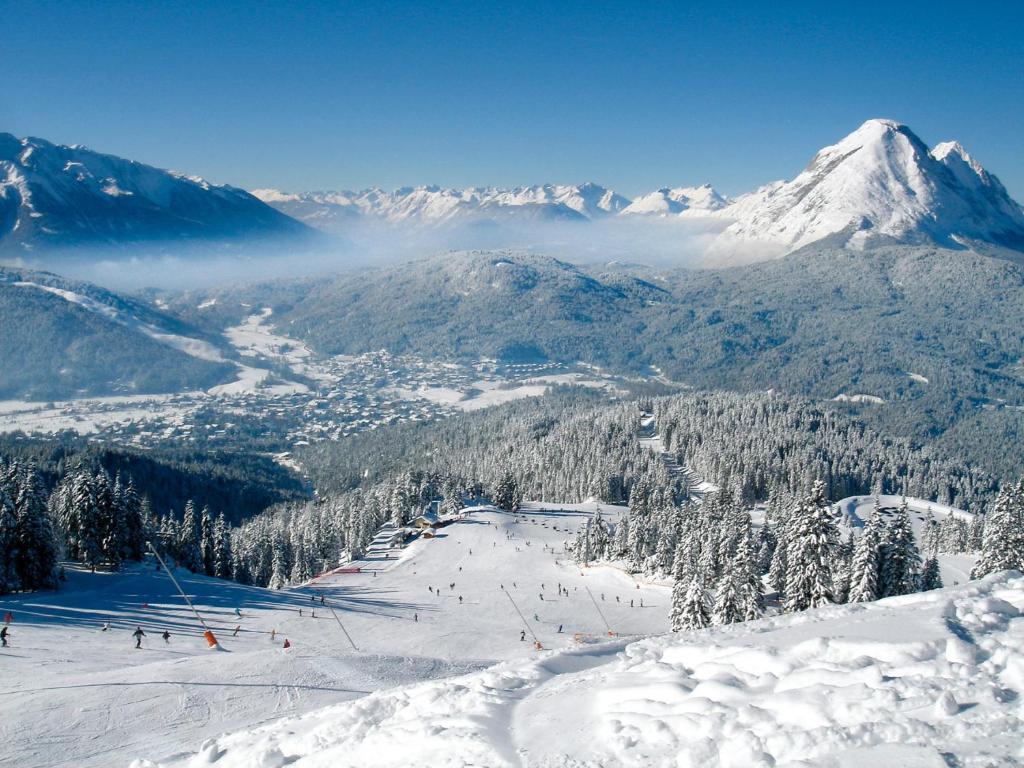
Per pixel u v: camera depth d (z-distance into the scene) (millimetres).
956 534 112812
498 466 175750
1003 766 9547
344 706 18719
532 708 15859
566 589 89875
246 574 100125
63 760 23797
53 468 163875
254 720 28281
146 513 93938
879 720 11062
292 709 29719
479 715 15281
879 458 199125
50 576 61625
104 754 24328
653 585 89438
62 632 45312
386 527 132875
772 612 60062
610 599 85312
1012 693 11484
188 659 35500
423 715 16469
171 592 66500
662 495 134875
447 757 13555
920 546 116000
